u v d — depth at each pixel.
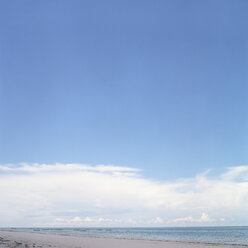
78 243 51.00
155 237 87.88
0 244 42.00
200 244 50.22
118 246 45.50
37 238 65.44
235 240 68.50
